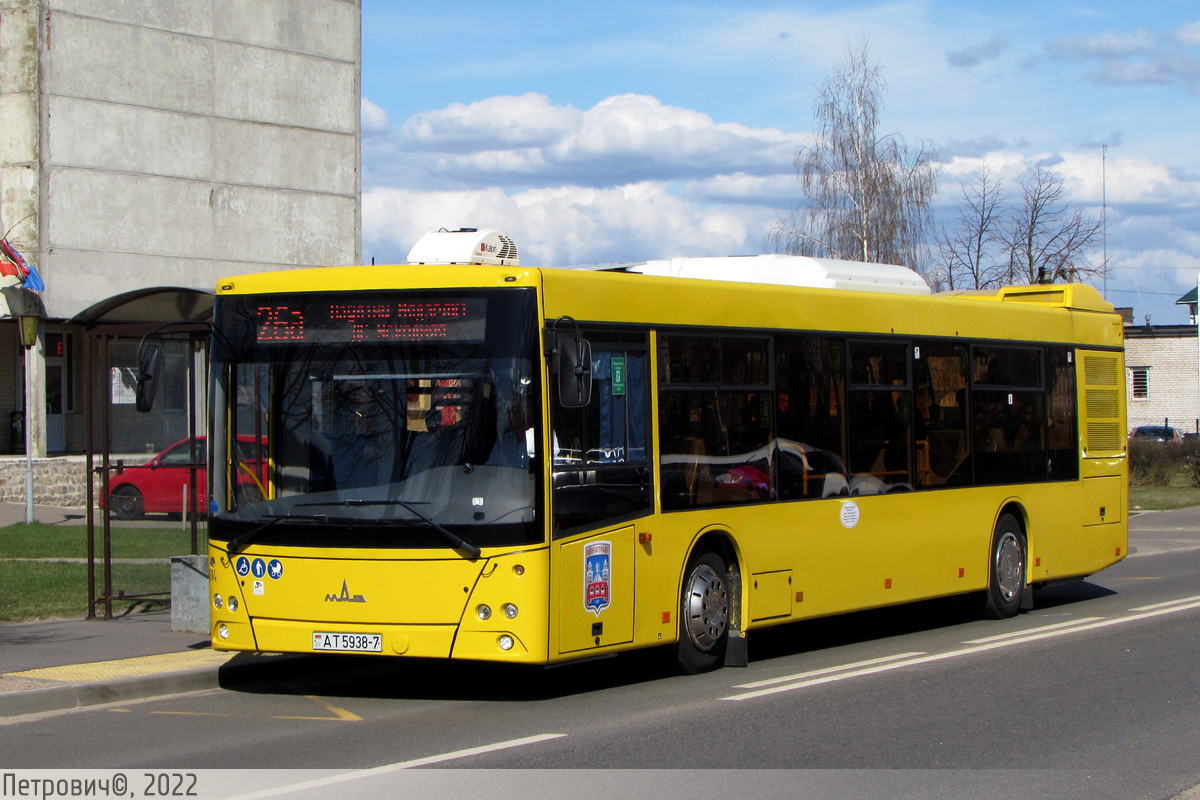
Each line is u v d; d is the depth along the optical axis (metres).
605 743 8.10
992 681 10.39
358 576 9.06
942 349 13.40
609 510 9.60
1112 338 16.30
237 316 9.71
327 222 39.62
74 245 33.88
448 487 9.02
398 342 9.30
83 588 14.88
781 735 8.37
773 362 11.34
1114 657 11.62
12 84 33.12
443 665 11.33
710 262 12.99
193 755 7.80
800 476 11.54
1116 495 16.16
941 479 13.27
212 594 9.59
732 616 11.00
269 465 9.47
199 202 36.62
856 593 12.09
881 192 42.53
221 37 37.09
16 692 9.16
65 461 29.94
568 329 9.38
